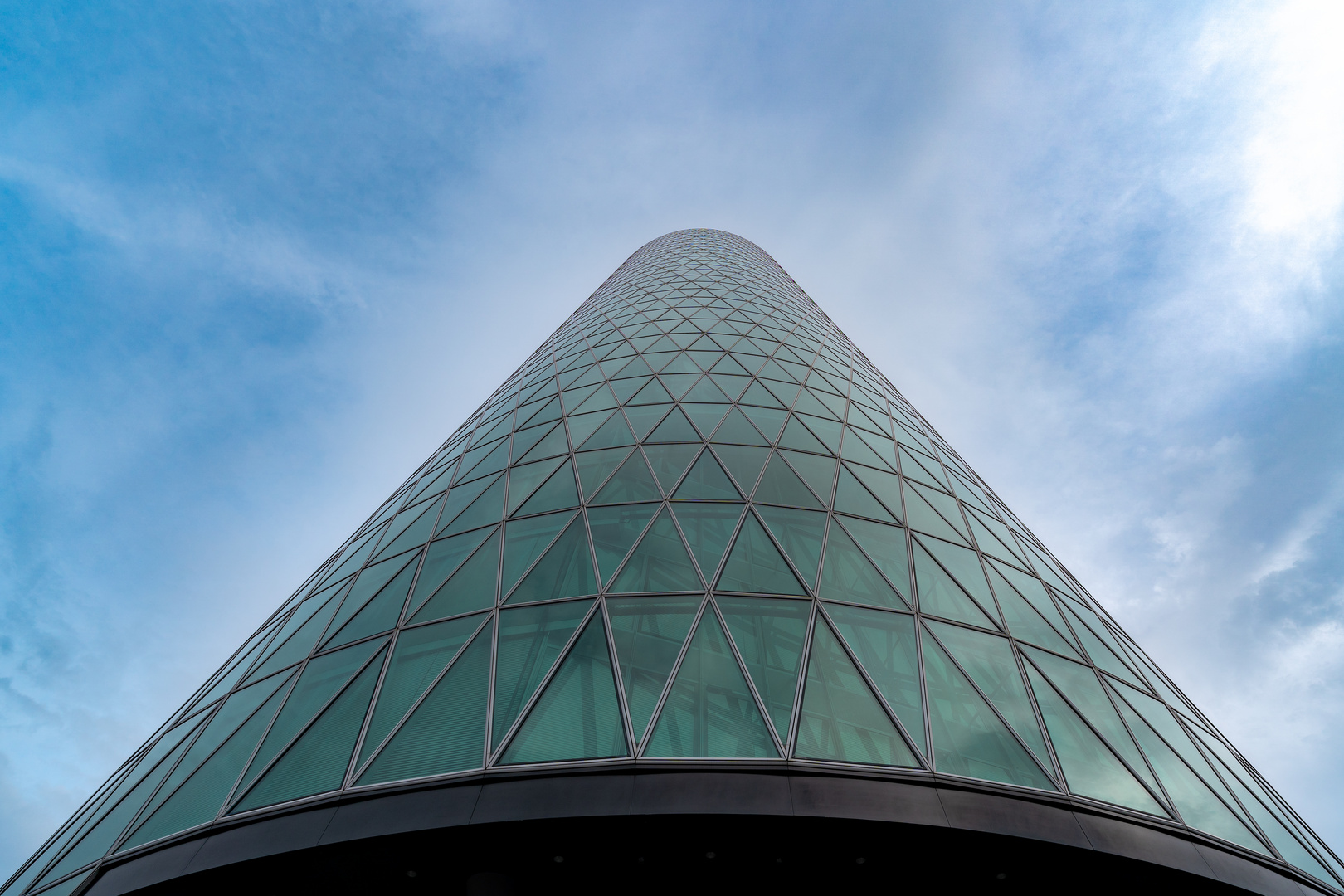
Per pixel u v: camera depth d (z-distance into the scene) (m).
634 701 10.85
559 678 11.42
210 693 16.86
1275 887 10.71
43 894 11.80
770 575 13.73
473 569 15.05
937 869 9.83
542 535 15.48
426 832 9.21
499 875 9.91
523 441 21.03
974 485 23.38
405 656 12.97
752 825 9.17
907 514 17.59
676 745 10.08
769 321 32.12
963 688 12.24
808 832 9.26
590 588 13.34
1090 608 18.61
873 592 13.99
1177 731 14.39
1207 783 12.86
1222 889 10.29
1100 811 10.45
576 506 16.33
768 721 10.58
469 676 11.89
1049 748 11.55
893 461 20.61
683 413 20.83
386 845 9.38
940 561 16.00
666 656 11.66
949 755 10.63
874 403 25.95
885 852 9.58
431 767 10.26
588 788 9.48
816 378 25.67
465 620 13.37
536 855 9.57
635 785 9.48
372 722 11.59
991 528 19.73
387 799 9.84
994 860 9.71
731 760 9.84
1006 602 15.55
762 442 19.17
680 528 15.03
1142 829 10.48
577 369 26.23
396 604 14.95
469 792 9.65
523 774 9.78
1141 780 11.76
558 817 9.10
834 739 10.44
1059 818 10.02
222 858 9.80
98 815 14.16
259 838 9.88
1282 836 12.56
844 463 19.12
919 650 12.77
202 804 11.43
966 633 13.73
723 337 28.33
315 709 12.60
